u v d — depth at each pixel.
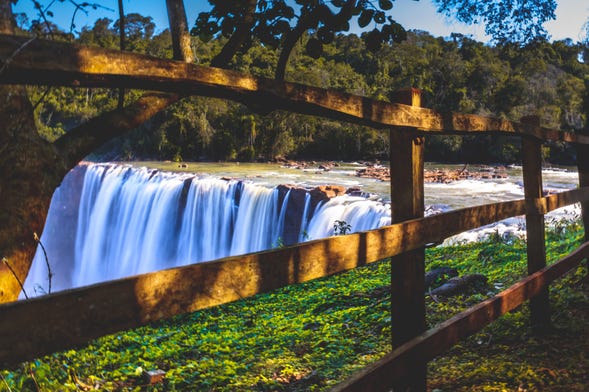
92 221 29.36
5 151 1.25
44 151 1.33
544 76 71.25
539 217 4.14
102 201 29.03
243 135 58.44
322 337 6.29
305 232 18.23
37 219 1.30
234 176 35.47
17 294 1.25
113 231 27.75
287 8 3.18
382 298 7.77
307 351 5.91
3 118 1.26
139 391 4.97
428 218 2.55
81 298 1.16
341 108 1.99
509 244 12.25
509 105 66.31
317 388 4.71
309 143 62.28
